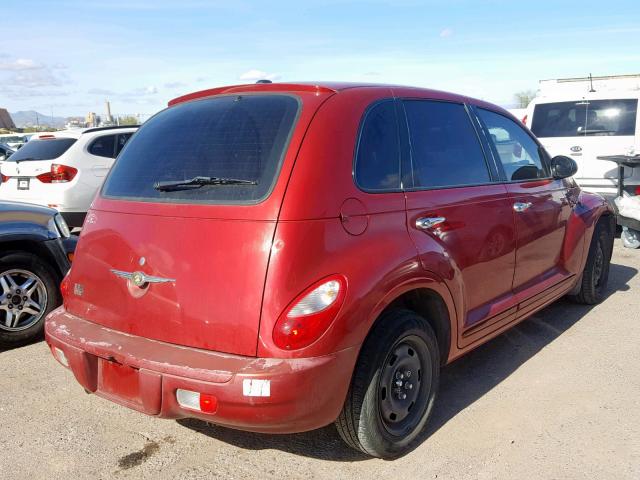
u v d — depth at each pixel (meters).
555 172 4.80
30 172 9.12
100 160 9.38
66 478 3.13
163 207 3.03
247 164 2.92
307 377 2.63
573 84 10.52
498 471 3.12
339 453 3.33
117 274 3.09
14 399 4.02
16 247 4.98
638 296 6.12
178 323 2.85
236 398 2.60
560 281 4.87
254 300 2.68
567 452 3.29
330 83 3.33
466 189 3.72
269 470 3.17
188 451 3.37
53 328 3.30
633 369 4.36
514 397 3.96
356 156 3.05
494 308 3.95
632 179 8.59
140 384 2.81
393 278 2.95
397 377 3.19
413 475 3.10
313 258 2.72
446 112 3.87
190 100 3.60
